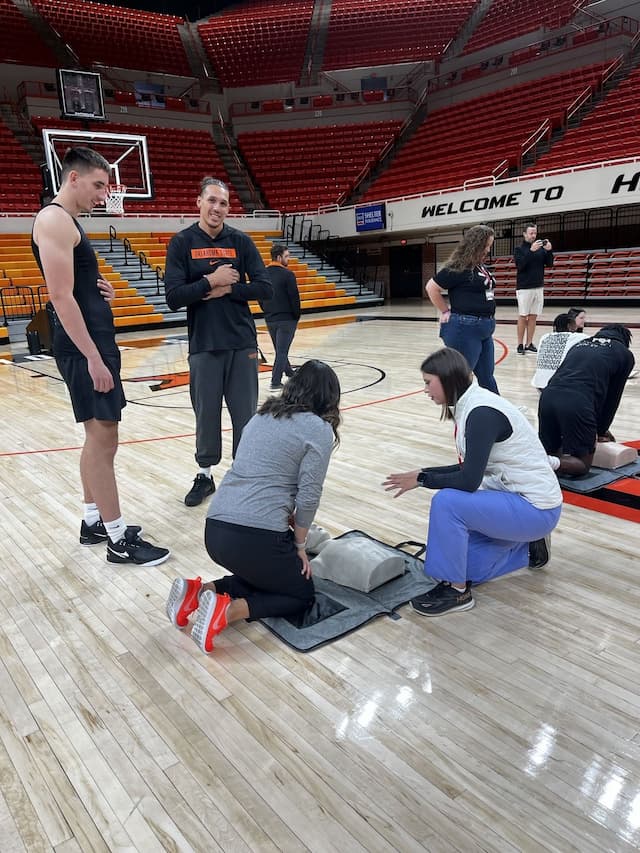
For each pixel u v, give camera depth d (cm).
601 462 358
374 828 139
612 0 1841
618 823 138
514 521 220
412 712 174
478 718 171
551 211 1341
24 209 1566
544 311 1316
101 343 252
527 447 222
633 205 1311
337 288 1703
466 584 229
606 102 1659
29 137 1922
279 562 209
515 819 140
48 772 158
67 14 2084
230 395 339
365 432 466
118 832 141
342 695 183
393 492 342
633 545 271
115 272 1465
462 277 402
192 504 334
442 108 2091
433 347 897
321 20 2220
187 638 216
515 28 1983
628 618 217
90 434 260
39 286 1309
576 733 165
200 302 322
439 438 445
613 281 1370
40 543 296
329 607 228
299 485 205
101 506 266
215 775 155
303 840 137
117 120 2039
